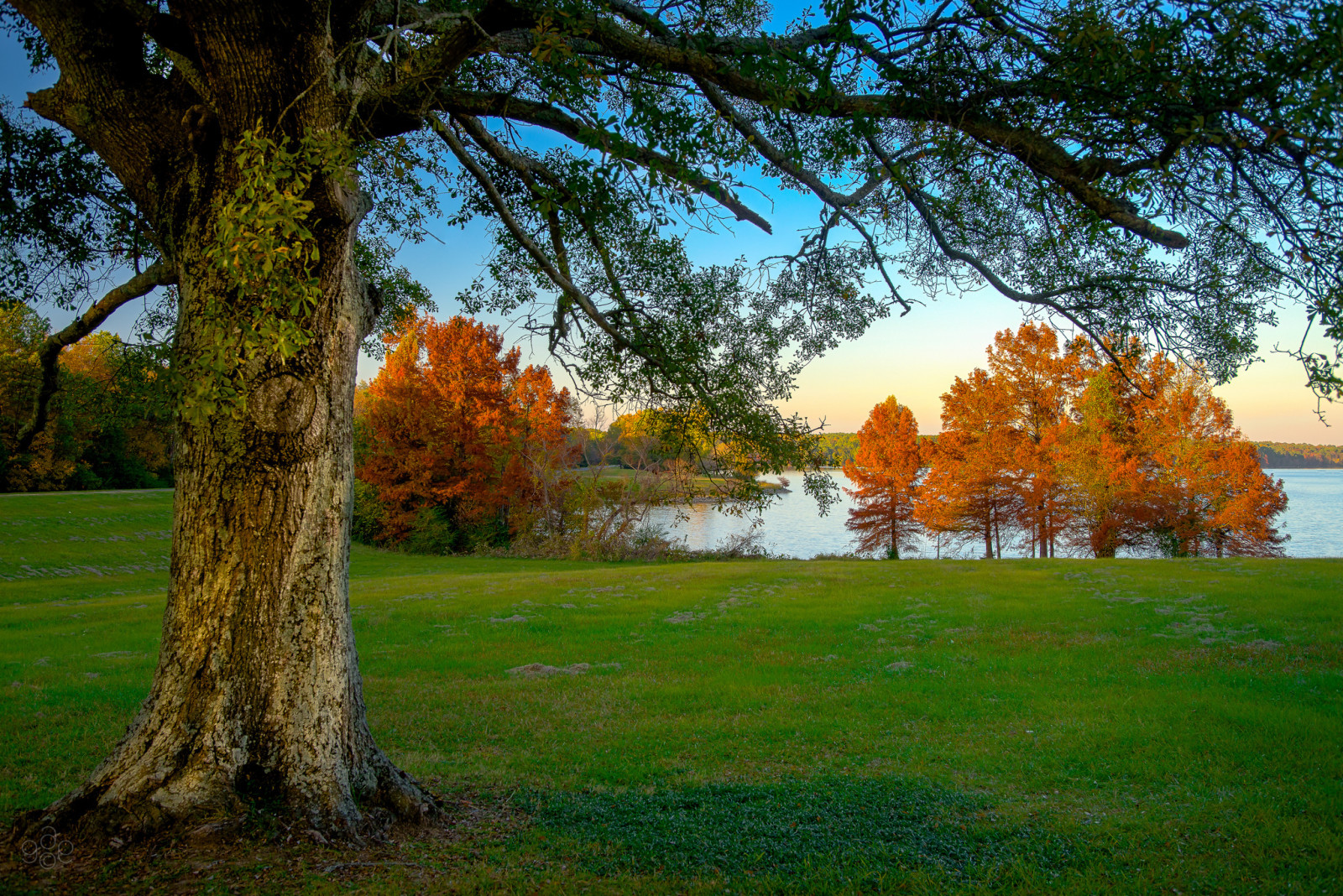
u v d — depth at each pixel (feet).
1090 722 29.35
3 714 30.76
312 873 13.60
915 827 18.25
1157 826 18.22
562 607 65.26
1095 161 16.53
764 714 32.27
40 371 19.69
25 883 12.82
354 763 16.31
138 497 151.23
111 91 15.94
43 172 23.29
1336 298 14.70
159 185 16.19
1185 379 120.98
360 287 17.10
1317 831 17.65
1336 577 65.98
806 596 69.56
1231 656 41.04
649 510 132.87
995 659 43.11
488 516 149.18
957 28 16.80
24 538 109.81
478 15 14.97
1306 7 12.26
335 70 15.20
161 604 69.77
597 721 31.19
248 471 15.31
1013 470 141.59
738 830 17.85
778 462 22.74
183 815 14.29
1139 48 13.99
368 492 155.74
